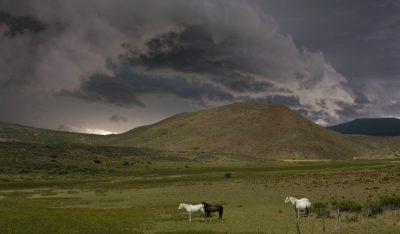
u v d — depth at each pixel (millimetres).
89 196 67062
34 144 176375
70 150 178750
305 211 42719
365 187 63250
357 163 170000
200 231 33875
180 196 63906
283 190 66062
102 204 56312
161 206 52031
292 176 93500
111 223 38781
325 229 33062
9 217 42281
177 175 116750
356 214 39875
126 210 48219
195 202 55094
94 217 42375
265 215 41969
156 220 40625
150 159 192875
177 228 35938
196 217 42219
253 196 60219
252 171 128750
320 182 74250
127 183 93750
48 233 33906
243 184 79375
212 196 62250
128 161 172250
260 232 32844
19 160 144375
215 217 41719
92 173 130250
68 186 89500
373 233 27516
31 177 111875
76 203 57688
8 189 83750
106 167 150875
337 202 45000
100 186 87250
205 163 195250
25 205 54875
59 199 62906
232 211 45719
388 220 32312
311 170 120812
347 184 68750
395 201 42938
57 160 154500
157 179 102750
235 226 36094
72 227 36562
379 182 67812
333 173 96250
